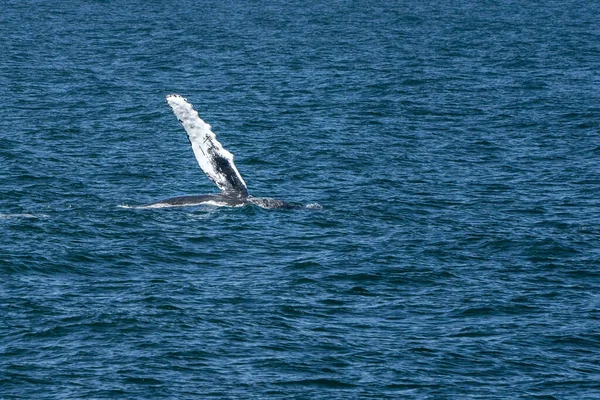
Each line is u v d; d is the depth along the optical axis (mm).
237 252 56250
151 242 56906
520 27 191500
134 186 70750
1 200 65562
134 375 42031
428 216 64500
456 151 84375
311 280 52344
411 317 48500
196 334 45719
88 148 82250
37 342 44688
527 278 53625
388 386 41844
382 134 90188
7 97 105500
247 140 86000
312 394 41000
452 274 53812
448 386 41969
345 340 45750
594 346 45906
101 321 46562
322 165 77750
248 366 43125
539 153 83750
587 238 60156
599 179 74750
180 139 86938
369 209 65312
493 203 68125
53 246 55688
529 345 45812
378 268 54219
